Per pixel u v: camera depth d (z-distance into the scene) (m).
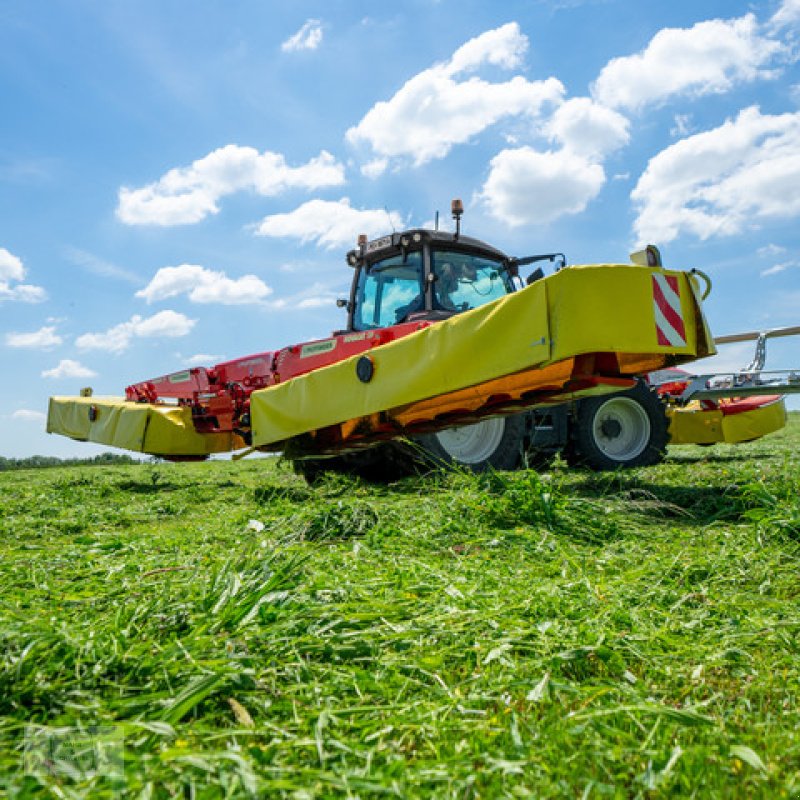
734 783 1.07
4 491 6.09
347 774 1.05
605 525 3.11
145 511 4.76
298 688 1.38
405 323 5.45
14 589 2.20
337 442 5.37
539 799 1.02
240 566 2.30
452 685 1.47
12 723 1.21
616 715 1.28
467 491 3.67
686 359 3.77
